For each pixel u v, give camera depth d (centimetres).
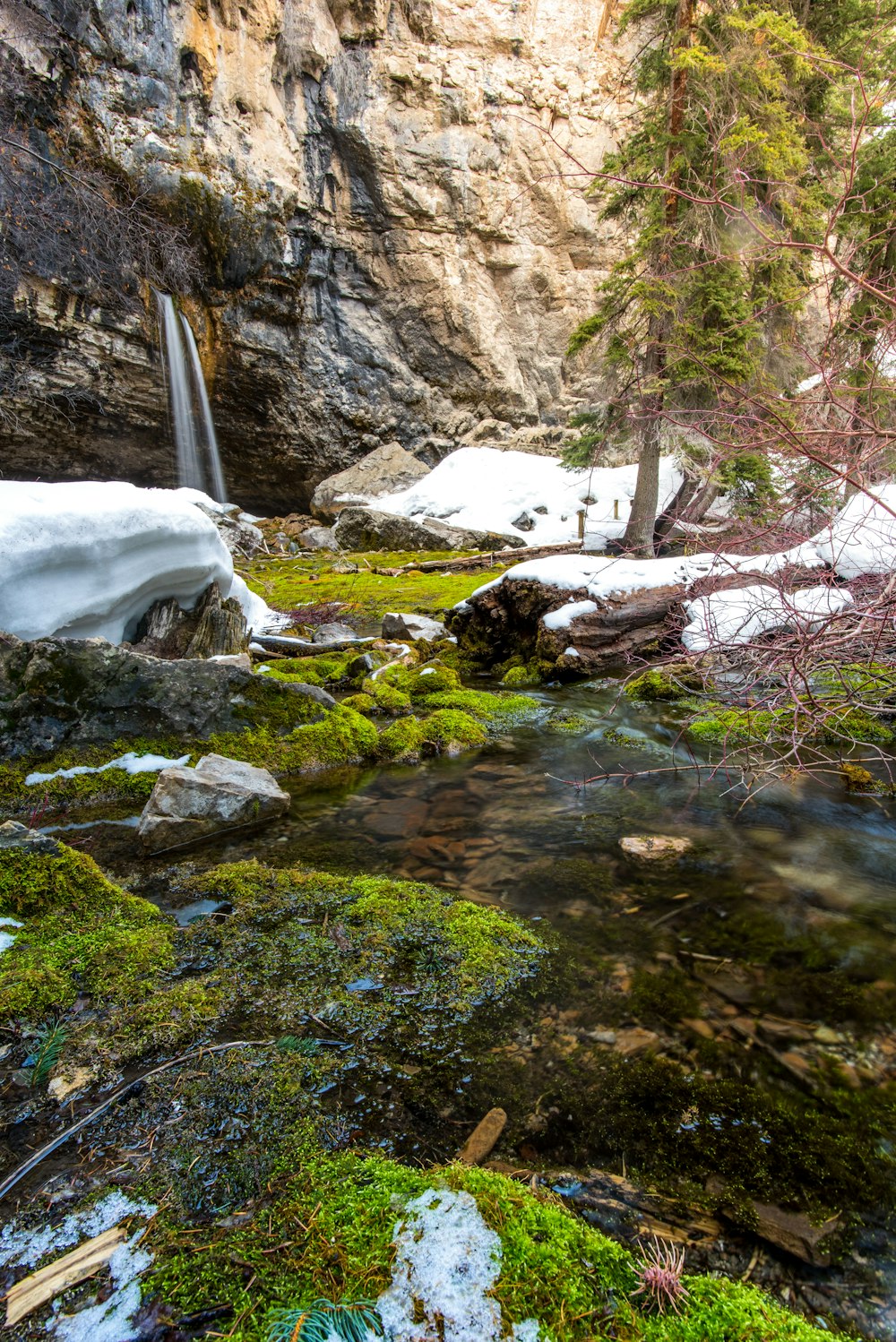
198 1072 147
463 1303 95
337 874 254
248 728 389
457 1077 149
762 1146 132
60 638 339
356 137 1805
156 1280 100
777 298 743
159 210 1454
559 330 2183
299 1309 94
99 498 398
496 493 1695
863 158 718
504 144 1959
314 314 1895
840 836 290
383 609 892
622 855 272
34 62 1193
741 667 367
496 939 205
